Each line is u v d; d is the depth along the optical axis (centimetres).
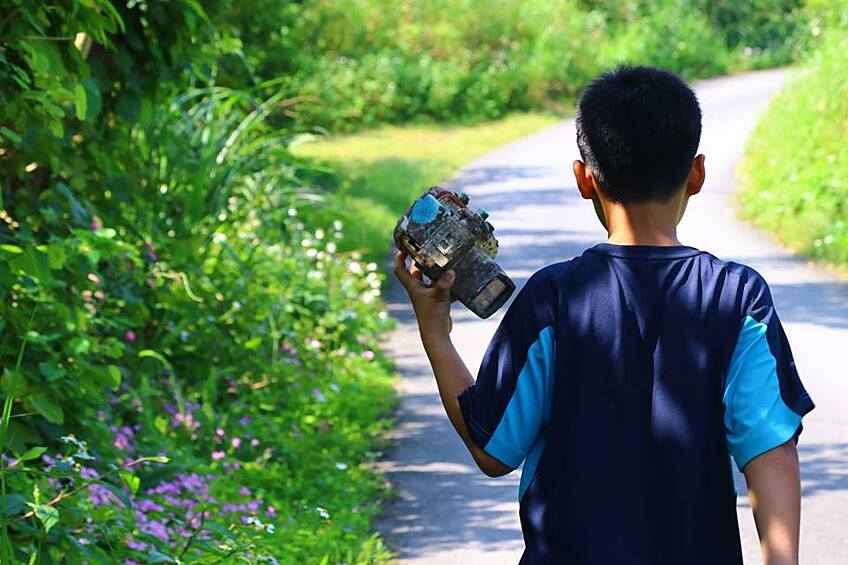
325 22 3491
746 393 275
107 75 713
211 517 636
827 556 645
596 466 276
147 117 751
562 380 283
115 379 596
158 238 848
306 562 621
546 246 1662
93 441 636
